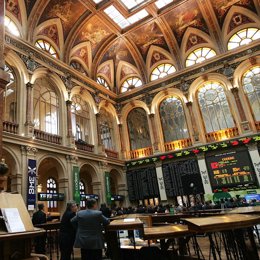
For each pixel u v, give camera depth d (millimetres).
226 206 11266
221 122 17500
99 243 3889
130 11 17672
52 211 16547
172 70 20625
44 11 15383
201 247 7391
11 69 13172
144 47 21188
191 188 16906
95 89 19516
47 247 8516
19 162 11750
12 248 2820
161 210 12852
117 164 19344
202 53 19531
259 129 16016
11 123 11992
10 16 13922
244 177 15531
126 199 19344
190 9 18156
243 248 3207
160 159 18609
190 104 18562
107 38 19781
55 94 15875
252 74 17078
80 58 19234
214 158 16797
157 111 20125
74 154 15266
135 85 22156
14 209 2961
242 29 18125
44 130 14359
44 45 16094
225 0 17547
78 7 16484
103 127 20125
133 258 4219
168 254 3959
